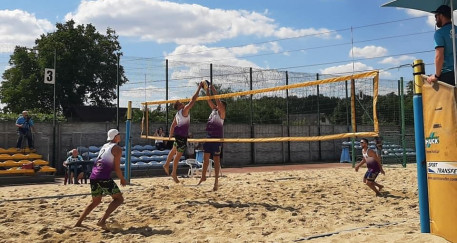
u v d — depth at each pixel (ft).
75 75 94.58
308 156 71.00
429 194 12.91
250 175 40.68
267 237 15.53
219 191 26.81
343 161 67.05
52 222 18.56
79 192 27.66
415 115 14.38
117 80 52.80
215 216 19.33
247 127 64.54
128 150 32.65
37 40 96.37
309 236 15.43
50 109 94.38
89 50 96.78
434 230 12.67
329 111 71.26
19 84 92.58
